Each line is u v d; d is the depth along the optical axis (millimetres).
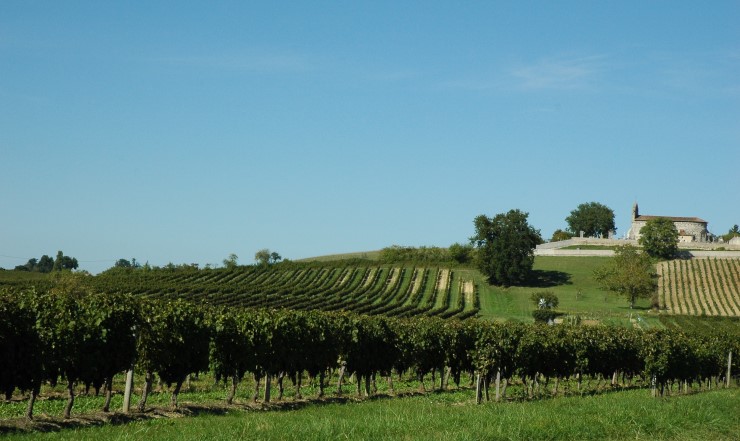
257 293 125562
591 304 141000
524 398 45469
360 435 22844
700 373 56438
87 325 30391
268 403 38094
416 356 48344
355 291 138125
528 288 154875
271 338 38531
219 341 36438
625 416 28578
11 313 28094
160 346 33000
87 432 23828
